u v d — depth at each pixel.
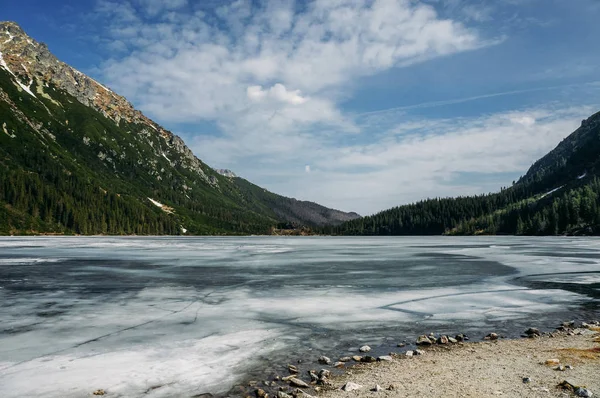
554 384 10.54
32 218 188.62
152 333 16.67
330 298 24.69
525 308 21.67
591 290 27.36
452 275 36.03
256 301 23.70
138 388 10.90
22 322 18.50
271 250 80.12
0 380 11.42
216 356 13.70
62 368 12.45
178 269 41.88
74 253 66.88
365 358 13.11
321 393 10.23
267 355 13.81
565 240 124.69
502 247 85.94
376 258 57.12
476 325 18.08
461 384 10.66
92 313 20.44
